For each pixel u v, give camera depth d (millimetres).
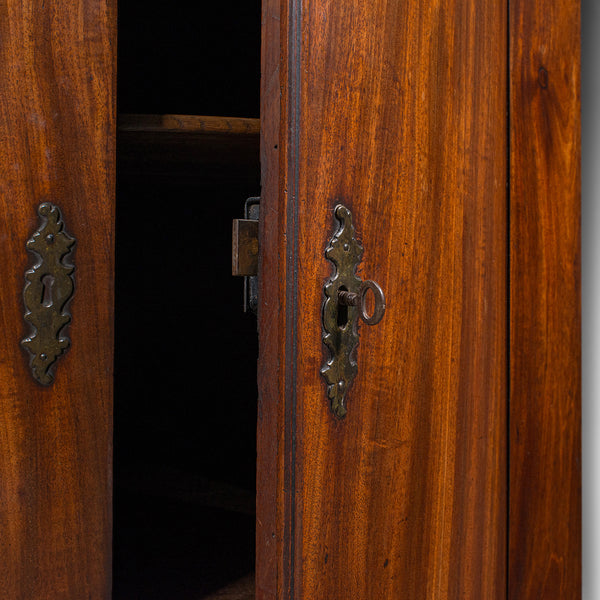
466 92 763
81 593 644
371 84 650
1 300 600
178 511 1153
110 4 640
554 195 875
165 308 1373
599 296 1078
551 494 881
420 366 714
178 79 1357
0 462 602
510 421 833
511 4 821
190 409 1353
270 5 596
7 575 607
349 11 628
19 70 602
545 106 862
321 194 606
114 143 647
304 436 596
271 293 590
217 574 918
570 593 903
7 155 599
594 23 1081
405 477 698
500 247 819
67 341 631
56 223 622
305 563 600
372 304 656
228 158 840
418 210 706
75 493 640
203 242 1354
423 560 721
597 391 1083
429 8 712
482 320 794
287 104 578
